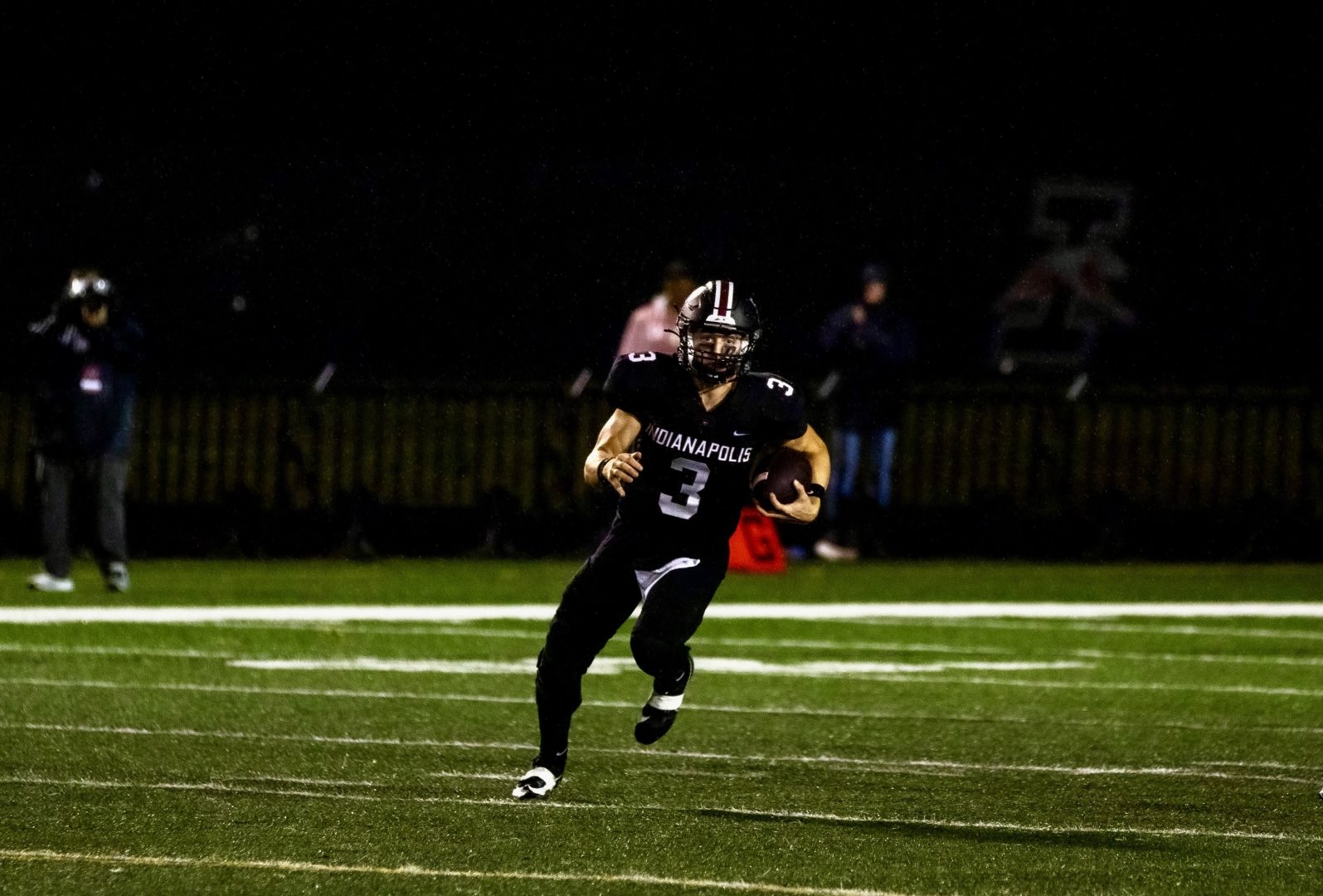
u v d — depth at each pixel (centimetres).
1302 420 6600
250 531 6319
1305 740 2800
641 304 7150
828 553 6381
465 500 6481
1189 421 6669
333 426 6438
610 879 1783
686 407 2100
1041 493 6625
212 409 6400
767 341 7006
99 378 4806
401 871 1808
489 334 7119
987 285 7219
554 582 5462
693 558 2114
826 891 1747
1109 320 7162
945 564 6250
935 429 6619
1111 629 4412
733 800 2233
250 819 2066
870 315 6206
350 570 5788
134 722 2775
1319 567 6384
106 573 4884
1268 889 1786
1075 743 2741
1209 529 6612
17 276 6950
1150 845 1991
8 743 2564
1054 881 1808
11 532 6200
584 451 6481
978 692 3284
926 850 1947
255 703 2997
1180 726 2923
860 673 3522
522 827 2034
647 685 3272
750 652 3831
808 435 2175
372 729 2745
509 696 3120
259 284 7100
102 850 1897
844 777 2409
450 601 4834
